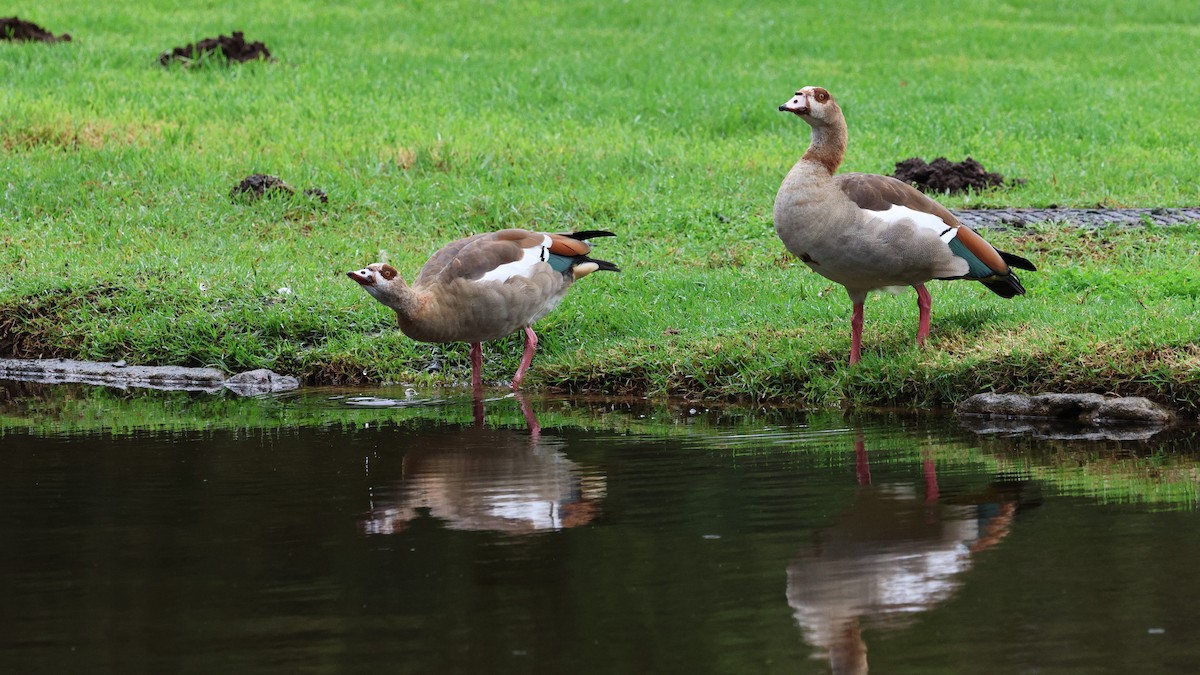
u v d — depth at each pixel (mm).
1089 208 20000
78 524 9242
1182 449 11102
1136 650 6840
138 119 24016
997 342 13141
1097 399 12156
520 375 14312
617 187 21188
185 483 10328
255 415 13078
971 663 6727
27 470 10781
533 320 14164
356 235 18953
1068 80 30656
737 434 11898
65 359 15625
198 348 15250
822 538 8734
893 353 13422
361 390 14422
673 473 10492
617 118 26391
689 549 8562
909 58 33375
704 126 26297
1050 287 15125
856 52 33812
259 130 24125
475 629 7258
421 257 17641
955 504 9508
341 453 11336
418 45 32531
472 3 37812
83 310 15992
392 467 10820
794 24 36750
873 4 39656
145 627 7309
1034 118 26922
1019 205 20312
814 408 13023
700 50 33219
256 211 19875
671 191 21203
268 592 7855
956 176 21703
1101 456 10898
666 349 14141
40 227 18922
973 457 10914
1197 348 12406
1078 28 37531
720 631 7184
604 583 7941
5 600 7766
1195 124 26562
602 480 10305
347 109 25828
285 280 16578
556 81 28875
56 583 8039
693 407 13242
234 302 16047
